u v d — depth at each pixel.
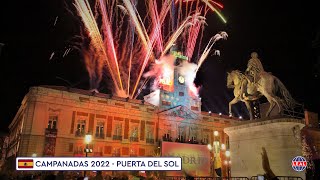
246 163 12.47
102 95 49.66
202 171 50.19
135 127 51.28
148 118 52.97
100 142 46.94
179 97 58.75
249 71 13.65
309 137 30.72
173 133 54.69
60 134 43.59
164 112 54.59
